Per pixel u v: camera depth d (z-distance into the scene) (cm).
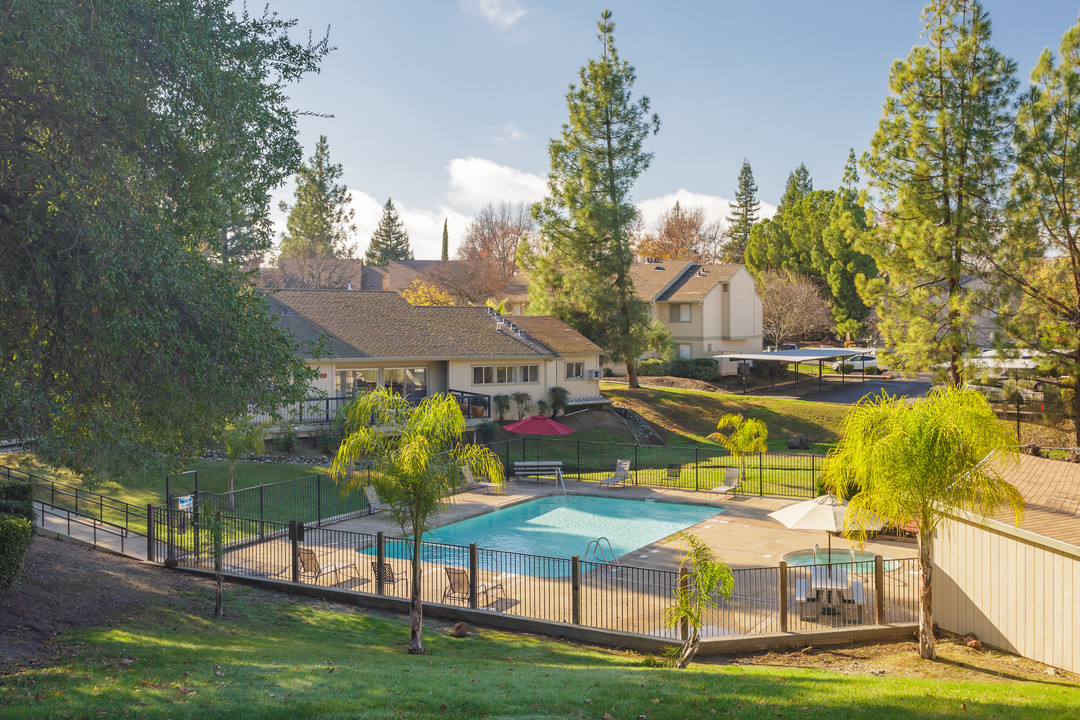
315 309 4266
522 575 1997
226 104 1296
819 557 2139
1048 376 3397
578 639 1595
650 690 1109
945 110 3394
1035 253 3203
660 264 7431
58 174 1126
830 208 9275
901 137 3547
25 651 1158
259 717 909
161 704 932
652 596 1817
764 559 2142
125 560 1950
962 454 1321
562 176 5388
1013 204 3209
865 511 1488
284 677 1092
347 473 1667
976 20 3381
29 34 1031
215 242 1423
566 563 2120
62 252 1103
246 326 1277
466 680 1141
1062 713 1008
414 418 1431
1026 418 4309
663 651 1505
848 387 6162
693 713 1002
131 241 1142
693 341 6769
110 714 886
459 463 1445
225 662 1168
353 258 8419
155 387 1228
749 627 1603
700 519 2678
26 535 1424
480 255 9906
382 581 1809
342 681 1088
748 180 12169
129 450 1262
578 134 5303
